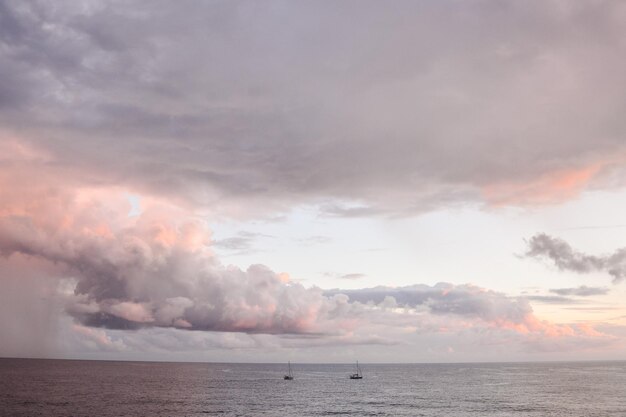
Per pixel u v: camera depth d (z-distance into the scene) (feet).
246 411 383.24
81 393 483.51
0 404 384.27
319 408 409.08
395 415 370.53
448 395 523.70
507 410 397.19
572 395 518.78
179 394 506.89
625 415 369.71
